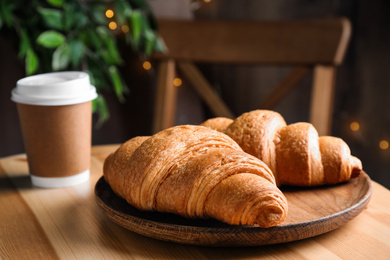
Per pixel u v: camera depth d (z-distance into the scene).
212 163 0.56
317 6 1.18
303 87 1.23
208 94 1.08
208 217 0.57
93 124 1.23
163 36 1.07
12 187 0.70
